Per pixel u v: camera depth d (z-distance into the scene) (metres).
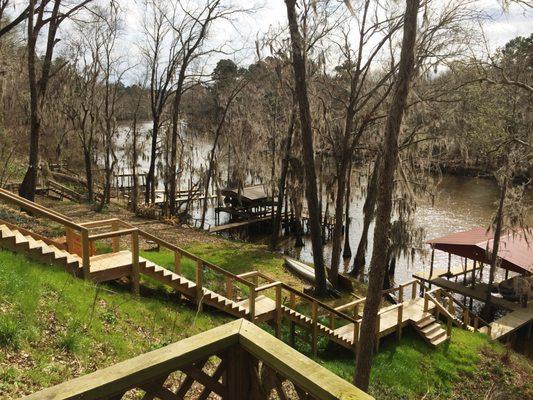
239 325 2.87
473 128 23.22
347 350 15.59
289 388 7.91
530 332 22.27
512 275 30.05
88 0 20.02
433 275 28.42
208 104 41.28
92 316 8.26
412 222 24.78
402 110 9.37
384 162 9.57
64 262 10.02
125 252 11.96
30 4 18.72
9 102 31.94
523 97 21.02
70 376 6.40
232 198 41.06
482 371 16.05
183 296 12.28
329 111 26.08
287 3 19.39
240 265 23.05
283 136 32.28
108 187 34.16
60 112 35.19
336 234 23.27
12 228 10.96
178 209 39.16
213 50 30.92
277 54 23.52
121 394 2.32
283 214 40.91
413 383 14.41
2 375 5.70
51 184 34.22
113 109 34.38
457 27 18.02
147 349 8.22
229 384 2.82
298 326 15.28
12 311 7.14
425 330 17.11
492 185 51.47
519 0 12.98
